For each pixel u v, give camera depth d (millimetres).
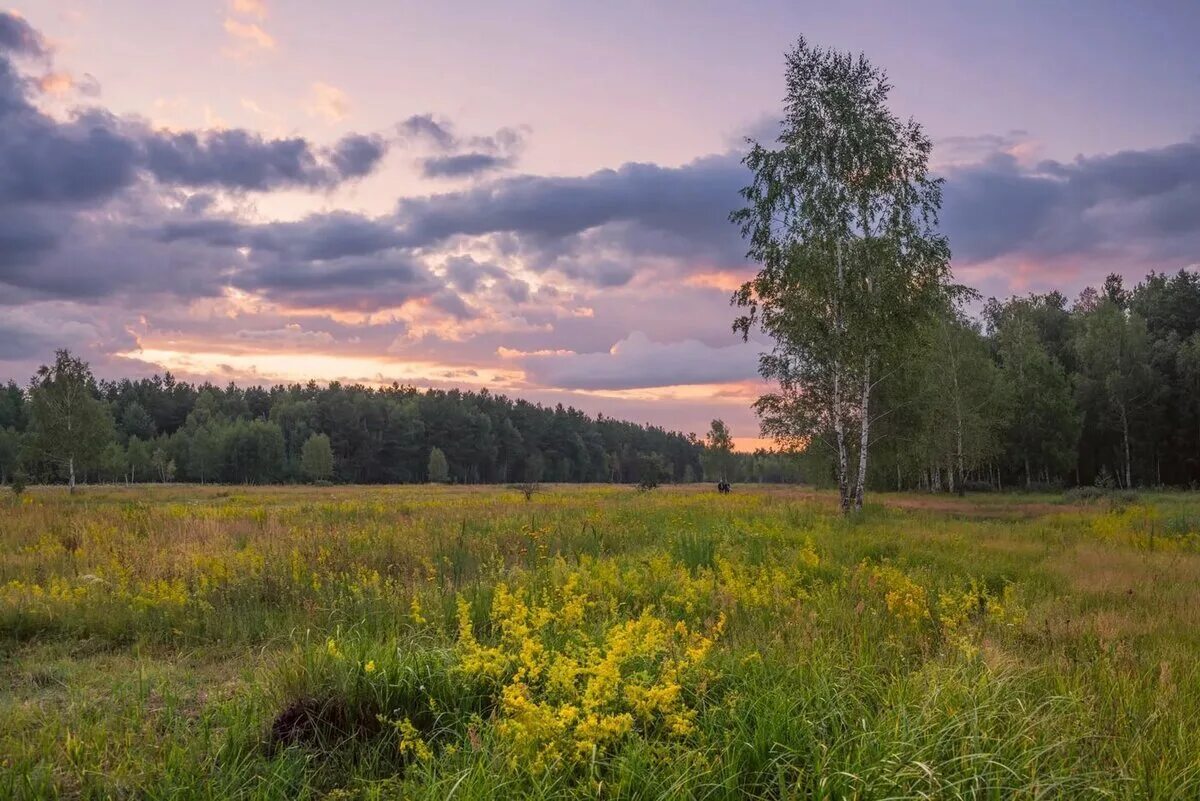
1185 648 6383
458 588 8430
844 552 12203
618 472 146625
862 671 4875
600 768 3699
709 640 4977
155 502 31328
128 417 112875
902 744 3508
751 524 15719
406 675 4738
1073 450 51125
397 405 122500
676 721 3912
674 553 11289
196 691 5277
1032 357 52562
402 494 42469
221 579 8961
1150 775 3455
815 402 23922
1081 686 4734
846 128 21484
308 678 4746
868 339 21500
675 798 3289
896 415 26844
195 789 3588
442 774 3607
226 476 97125
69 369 51188
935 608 7613
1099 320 53875
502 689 4535
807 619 6629
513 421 134625
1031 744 3605
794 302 22062
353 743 4215
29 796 3492
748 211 22453
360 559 10188
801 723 3928
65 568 9914
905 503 31672
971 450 44625
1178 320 60375
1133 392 51094
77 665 6066
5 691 5336
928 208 21672
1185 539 14867
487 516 18094
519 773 3566
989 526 18875
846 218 21688
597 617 6820
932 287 21844
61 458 50594
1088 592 9242
